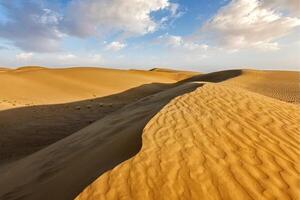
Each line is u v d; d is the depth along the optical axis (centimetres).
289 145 556
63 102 2577
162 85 4916
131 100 3186
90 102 2709
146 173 440
